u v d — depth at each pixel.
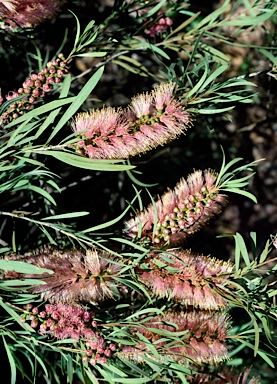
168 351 0.75
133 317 0.77
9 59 1.04
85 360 0.73
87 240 0.77
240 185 0.76
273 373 1.10
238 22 0.90
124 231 0.77
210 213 0.77
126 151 0.72
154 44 0.92
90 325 0.74
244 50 1.25
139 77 1.17
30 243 0.92
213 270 0.75
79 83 1.05
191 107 0.77
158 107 0.73
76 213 0.74
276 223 1.41
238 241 0.73
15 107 0.75
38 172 0.75
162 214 0.76
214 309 0.77
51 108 0.70
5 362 1.00
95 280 0.75
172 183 1.21
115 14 0.92
